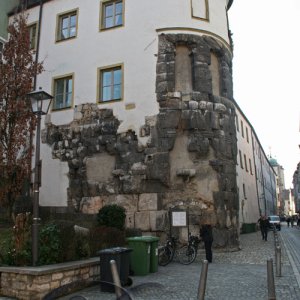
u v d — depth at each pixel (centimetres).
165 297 904
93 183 2094
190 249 1538
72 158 2186
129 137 2050
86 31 2314
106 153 2108
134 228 1831
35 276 871
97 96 2189
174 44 2109
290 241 2900
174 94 2031
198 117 2012
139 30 2162
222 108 2102
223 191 2008
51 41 2417
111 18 2281
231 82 2283
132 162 2012
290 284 1066
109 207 1755
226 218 1989
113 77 2192
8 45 1836
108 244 1349
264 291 974
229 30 2547
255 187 5281
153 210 1928
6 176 1669
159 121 2008
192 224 1898
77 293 925
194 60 2102
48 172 2244
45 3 2506
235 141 2178
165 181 1942
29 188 2248
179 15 2138
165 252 1493
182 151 2000
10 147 1672
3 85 1716
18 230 1004
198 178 1973
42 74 2391
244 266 1448
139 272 1227
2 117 1677
